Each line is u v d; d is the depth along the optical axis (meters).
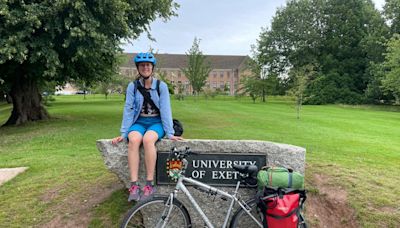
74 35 12.59
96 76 20.45
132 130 4.25
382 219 4.58
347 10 50.06
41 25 13.28
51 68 13.59
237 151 4.38
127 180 4.44
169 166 4.02
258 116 20.27
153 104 4.27
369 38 44.41
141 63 4.17
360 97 44.31
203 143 4.39
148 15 17.08
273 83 44.09
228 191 4.39
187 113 21.61
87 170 6.47
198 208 3.94
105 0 13.24
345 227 4.66
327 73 47.97
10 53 12.21
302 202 3.74
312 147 9.79
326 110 29.97
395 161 7.93
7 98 41.75
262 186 3.82
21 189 5.82
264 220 3.68
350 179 5.57
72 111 24.27
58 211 5.05
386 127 16.20
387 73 36.16
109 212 4.85
